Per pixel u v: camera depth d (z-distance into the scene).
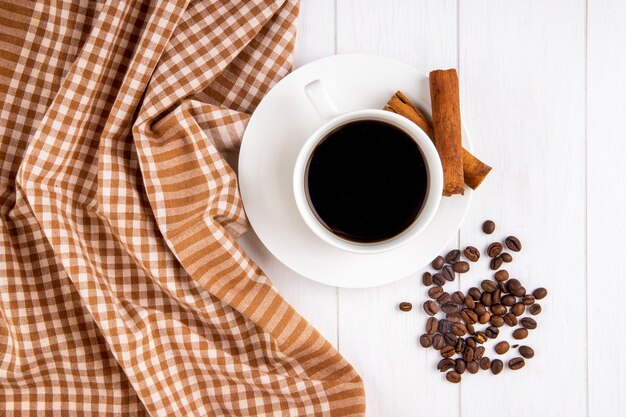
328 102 0.66
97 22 0.70
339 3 0.74
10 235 0.73
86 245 0.73
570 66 0.75
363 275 0.70
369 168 0.68
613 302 0.76
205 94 0.73
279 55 0.72
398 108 0.69
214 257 0.71
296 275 0.75
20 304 0.73
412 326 0.75
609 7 0.75
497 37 0.75
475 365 0.75
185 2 0.70
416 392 0.75
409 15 0.74
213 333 0.74
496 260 0.75
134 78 0.70
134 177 0.72
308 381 0.73
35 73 0.72
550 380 0.76
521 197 0.75
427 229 0.70
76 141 0.71
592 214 0.76
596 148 0.75
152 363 0.73
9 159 0.73
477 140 0.75
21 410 0.74
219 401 0.74
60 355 0.74
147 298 0.74
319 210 0.68
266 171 0.70
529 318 0.76
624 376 0.76
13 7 0.72
